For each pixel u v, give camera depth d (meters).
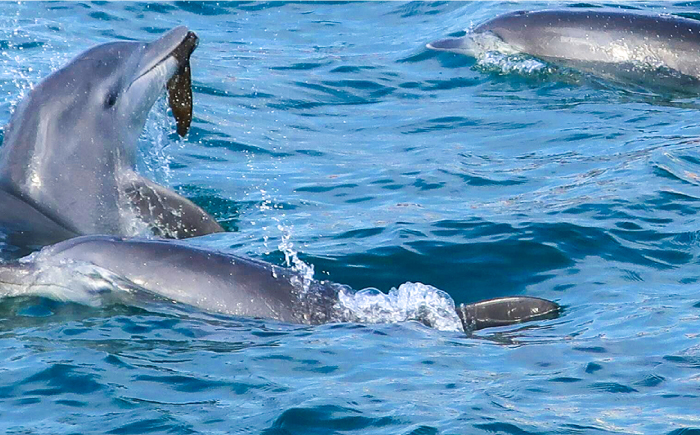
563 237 41.34
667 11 76.06
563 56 67.94
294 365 30.06
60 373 29.25
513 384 28.64
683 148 51.88
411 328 33.28
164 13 78.19
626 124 57.12
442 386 28.56
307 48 73.06
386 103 62.69
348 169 51.34
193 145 53.72
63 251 35.56
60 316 33.91
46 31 71.12
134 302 34.62
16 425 26.47
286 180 49.75
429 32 75.56
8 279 35.34
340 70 67.94
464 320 33.91
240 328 33.06
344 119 59.81
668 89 64.44
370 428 26.23
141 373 29.39
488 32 70.19
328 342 31.84
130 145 44.00
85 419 26.78
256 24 78.00
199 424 26.44
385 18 79.69
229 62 68.75
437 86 65.50
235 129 56.47
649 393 28.03
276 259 39.72
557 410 27.06
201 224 42.81
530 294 37.38
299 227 43.47
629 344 31.45
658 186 46.59
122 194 42.88
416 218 43.84
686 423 26.22
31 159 41.75
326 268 39.06
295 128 57.94
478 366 30.02
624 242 41.00
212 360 30.38
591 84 64.88
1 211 39.56
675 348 30.95
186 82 43.91
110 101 43.12
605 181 47.72
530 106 61.16
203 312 34.06
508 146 54.44
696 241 41.03
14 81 60.81
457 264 39.66
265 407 27.25
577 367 29.75
